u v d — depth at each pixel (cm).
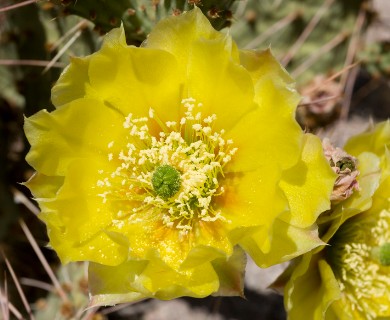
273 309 37
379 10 46
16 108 35
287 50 35
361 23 35
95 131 25
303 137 24
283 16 34
